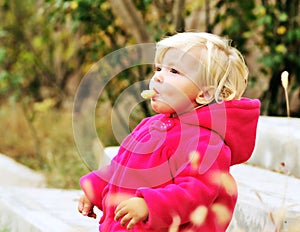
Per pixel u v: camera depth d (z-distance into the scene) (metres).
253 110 3.21
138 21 7.42
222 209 3.09
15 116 9.61
